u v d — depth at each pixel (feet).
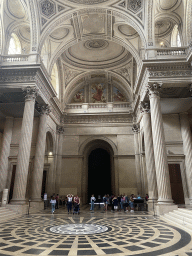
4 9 47.65
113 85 80.33
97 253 14.56
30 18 46.34
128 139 71.41
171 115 52.75
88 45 66.03
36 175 46.09
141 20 46.29
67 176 68.59
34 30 46.98
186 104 48.01
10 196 49.52
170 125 51.90
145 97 47.16
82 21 52.95
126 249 15.52
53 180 64.90
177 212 30.81
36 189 45.29
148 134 47.50
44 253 14.57
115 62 72.13
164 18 47.42
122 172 67.87
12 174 51.06
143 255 14.11
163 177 35.73
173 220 28.71
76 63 72.54
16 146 52.85
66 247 16.14
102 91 80.07
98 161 93.56
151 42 44.19
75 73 75.41
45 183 63.72
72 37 57.06
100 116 74.23
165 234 20.75
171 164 49.11
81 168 70.23
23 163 39.32
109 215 38.09
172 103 47.42
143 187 62.39
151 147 46.39
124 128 72.74
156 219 31.63
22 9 47.70
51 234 20.97
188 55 40.91
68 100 78.38
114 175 72.54
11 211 35.12
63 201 64.64
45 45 55.31
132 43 55.21
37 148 48.37
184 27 44.88
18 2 46.06
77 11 49.39
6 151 51.96
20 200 37.47
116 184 67.15
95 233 21.40
